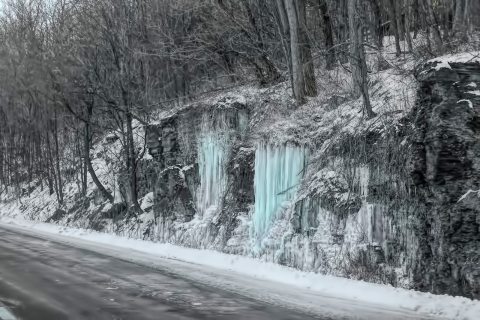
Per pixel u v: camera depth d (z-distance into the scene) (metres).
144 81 23.23
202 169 18.22
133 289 9.50
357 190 12.11
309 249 12.46
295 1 17.00
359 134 12.44
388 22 17.03
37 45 25.17
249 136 17.09
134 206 21.66
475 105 9.62
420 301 8.59
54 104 25.14
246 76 21.55
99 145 29.78
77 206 26.39
